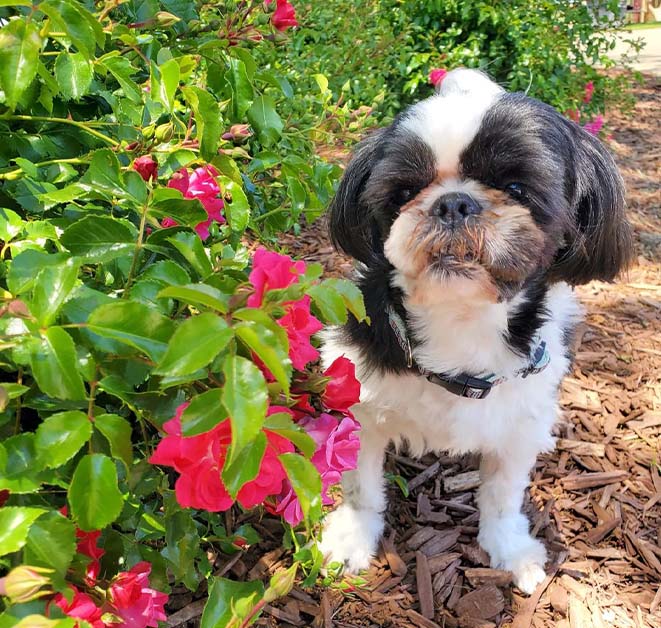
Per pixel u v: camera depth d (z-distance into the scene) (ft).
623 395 2.22
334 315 0.80
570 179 1.62
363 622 1.51
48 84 1.02
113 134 1.20
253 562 1.57
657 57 8.54
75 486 0.74
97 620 0.77
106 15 1.18
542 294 1.57
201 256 0.93
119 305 0.75
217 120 1.07
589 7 4.78
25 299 0.79
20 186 1.05
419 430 1.63
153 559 1.04
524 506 1.83
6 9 1.12
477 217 1.36
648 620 1.55
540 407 1.61
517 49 4.10
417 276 1.41
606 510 1.82
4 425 0.87
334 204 1.78
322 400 0.95
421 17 4.18
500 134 1.45
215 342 0.65
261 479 0.78
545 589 1.61
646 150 4.64
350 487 1.73
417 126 1.52
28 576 0.67
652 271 3.00
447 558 1.68
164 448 0.76
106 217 0.94
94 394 0.80
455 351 1.50
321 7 3.17
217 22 1.49
